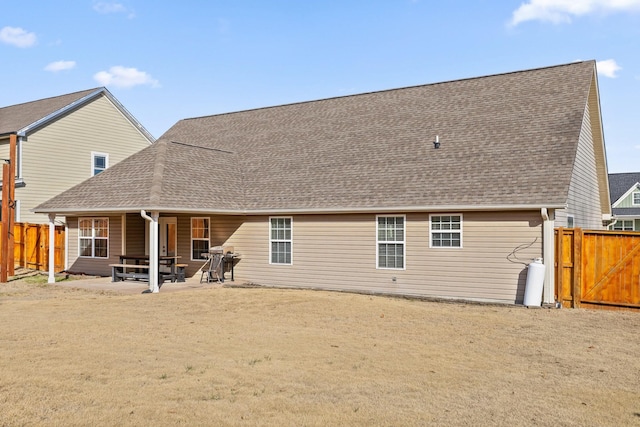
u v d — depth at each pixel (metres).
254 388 7.10
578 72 18.72
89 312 13.03
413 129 19.50
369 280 16.83
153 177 17.78
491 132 17.42
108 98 29.14
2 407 6.27
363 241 16.98
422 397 6.82
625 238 13.47
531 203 13.90
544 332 10.89
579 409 6.43
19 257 25.09
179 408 6.31
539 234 14.23
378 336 10.42
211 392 6.91
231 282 19.22
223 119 27.42
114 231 21.67
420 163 17.36
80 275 22.16
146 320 11.98
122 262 21.06
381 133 20.16
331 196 17.56
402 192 16.33
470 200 14.83
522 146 16.14
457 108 19.70
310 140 21.83
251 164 21.70
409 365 8.32
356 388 7.16
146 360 8.41
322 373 7.84
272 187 19.52
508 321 12.07
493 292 14.83
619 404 6.62
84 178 27.89
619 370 8.14
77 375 7.55
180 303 14.48
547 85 18.75
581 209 17.97
